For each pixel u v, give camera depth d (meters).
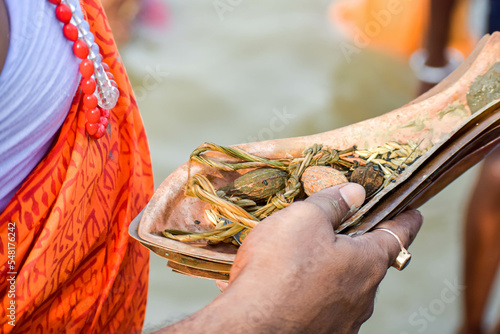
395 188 0.63
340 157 0.69
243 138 1.61
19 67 0.58
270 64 1.99
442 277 1.25
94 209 0.65
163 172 1.45
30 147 0.60
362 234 0.61
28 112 0.59
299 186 0.67
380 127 0.70
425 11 1.90
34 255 0.60
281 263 0.56
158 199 0.66
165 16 2.19
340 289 0.57
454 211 1.42
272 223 0.57
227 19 2.29
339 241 0.57
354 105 1.77
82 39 0.62
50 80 0.59
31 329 0.62
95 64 0.62
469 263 1.16
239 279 0.56
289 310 0.55
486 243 1.13
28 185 0.60
